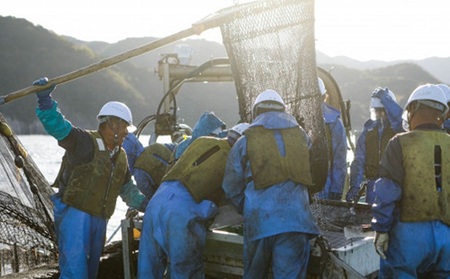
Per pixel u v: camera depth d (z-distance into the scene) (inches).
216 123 209.9
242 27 200.7
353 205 222.2
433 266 155.6
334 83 320.2
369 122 265.9
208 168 179.2
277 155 163.2
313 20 205.2
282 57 204.5
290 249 158.9
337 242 182.4
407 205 151.8
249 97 204.5
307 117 203.2
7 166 226.4
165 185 180.9
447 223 151.6
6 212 221.1
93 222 187.0
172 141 331.6
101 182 187.6
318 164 198.1
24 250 243.1
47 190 239.0
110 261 225.0
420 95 157.8
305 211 162.2
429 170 151.2
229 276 188.5
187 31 192.7
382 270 160.2
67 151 186.2
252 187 164.9
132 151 247.6
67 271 181.5
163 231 174.1
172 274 172.2
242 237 175.3
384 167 153.9
